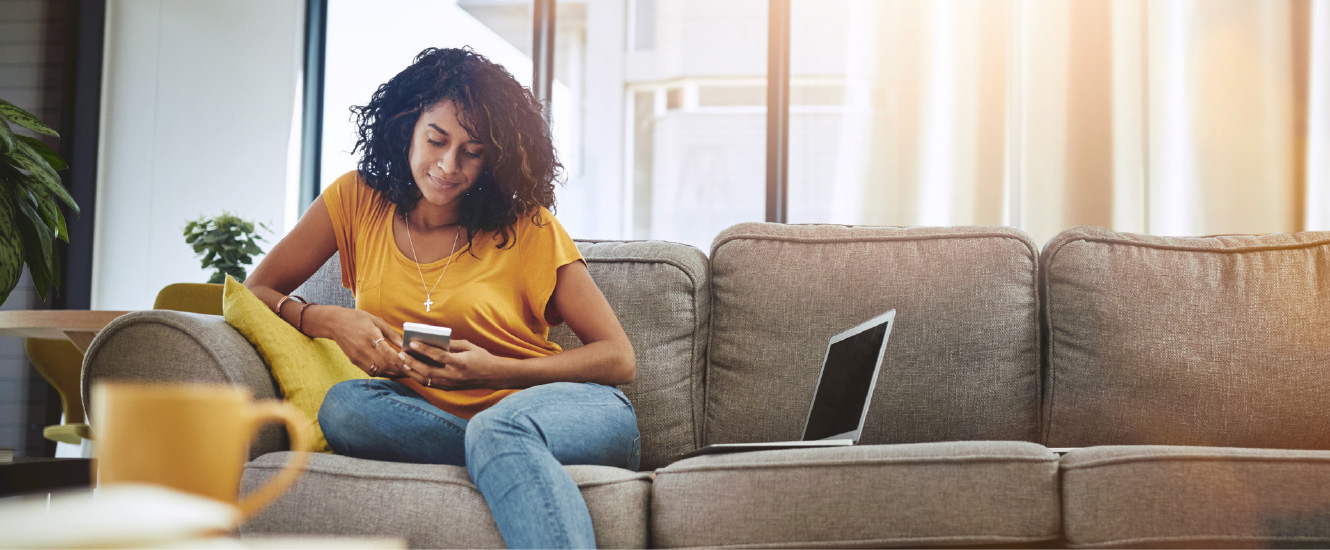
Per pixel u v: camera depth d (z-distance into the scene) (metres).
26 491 1.49
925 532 1.16
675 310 1.80
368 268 1.54
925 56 3.73
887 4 3.80
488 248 1.55
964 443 1.22
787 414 1.74
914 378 1.72
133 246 4.12
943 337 1.73
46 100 4.05
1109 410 1.68
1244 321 1.68
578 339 1.77
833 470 1.18
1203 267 1.74
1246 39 3.41
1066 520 1.16
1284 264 1.72
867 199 3.79
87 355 1.26
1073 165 3.48
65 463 1.59
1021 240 1.80
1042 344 1.78
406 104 1.55
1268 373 1.64
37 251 2.00
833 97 3.91
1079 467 1.17
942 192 3.69
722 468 1.20
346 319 1.41
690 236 4.18
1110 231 1.81
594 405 1.35
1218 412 1.64
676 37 4.23
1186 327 1.69
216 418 0.69
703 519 1.18
